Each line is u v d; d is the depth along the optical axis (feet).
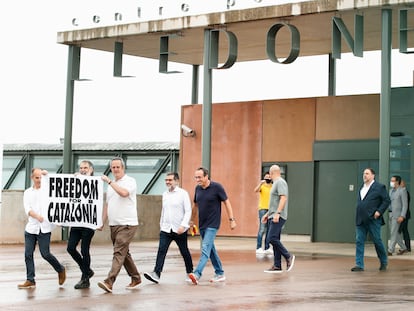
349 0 74.59
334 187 94.48
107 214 46.14
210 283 50.03
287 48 99.66
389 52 73.41
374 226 59.72
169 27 86.02
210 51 84.38
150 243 91.61
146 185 127.03
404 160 88.22
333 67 102.94
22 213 85.56
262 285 48.85
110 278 44.88
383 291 45.96
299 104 97.55
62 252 75.15
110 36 90.48
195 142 105.19
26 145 142.31
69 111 95.91
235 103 102.32
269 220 58.59
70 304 39.52
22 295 43.27
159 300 41.24
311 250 81.82
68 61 95.96
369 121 92.79
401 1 71.82
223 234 101.86
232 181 101.81
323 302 40.70
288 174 97.76
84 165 46.80
